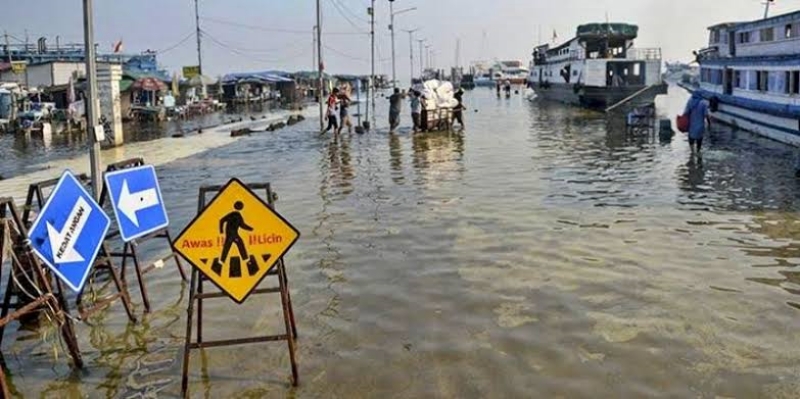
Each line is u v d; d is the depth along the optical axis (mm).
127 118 46844
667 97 81000
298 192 15906
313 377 6195
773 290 8336
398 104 32562
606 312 7680
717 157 21125
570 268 9344
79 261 6945
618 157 21484
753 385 5902
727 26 32844
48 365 6598
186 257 5922
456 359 6527
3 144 31266
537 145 25516
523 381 6051
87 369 6488
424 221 12398
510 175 17859
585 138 28047
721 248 10258
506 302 8062
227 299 8320
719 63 32750
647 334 7031
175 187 17359
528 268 9383
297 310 7934
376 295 8414
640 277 8898
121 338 7223
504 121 39094
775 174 17578
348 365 6434
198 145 28016
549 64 64938
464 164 20234
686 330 7125
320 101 33594
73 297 8539
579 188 15727
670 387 5895
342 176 18281
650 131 30562
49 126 34688
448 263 9703
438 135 30203
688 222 12031
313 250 10555
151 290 8797
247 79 75250
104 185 8281
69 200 6910
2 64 53875
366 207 13859
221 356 6668
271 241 5941
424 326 7379
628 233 11258
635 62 47812
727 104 31422
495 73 144500
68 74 52125
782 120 24547
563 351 6660
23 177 19562
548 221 12227
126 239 7984
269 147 26594
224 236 5926
